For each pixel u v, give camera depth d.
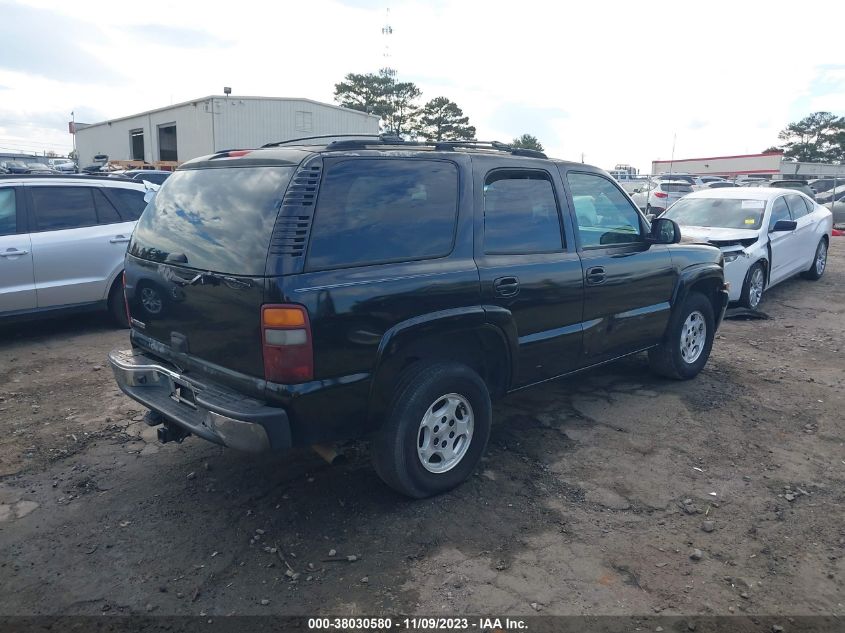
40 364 6.43
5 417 5.11
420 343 3.77
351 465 4.33
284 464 4.35
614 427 4.99
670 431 4.93
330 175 3.39
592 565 3.33
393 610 3.00
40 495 3.98
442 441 3.91
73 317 8.38
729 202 9.98
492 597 3.08
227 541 3.52
